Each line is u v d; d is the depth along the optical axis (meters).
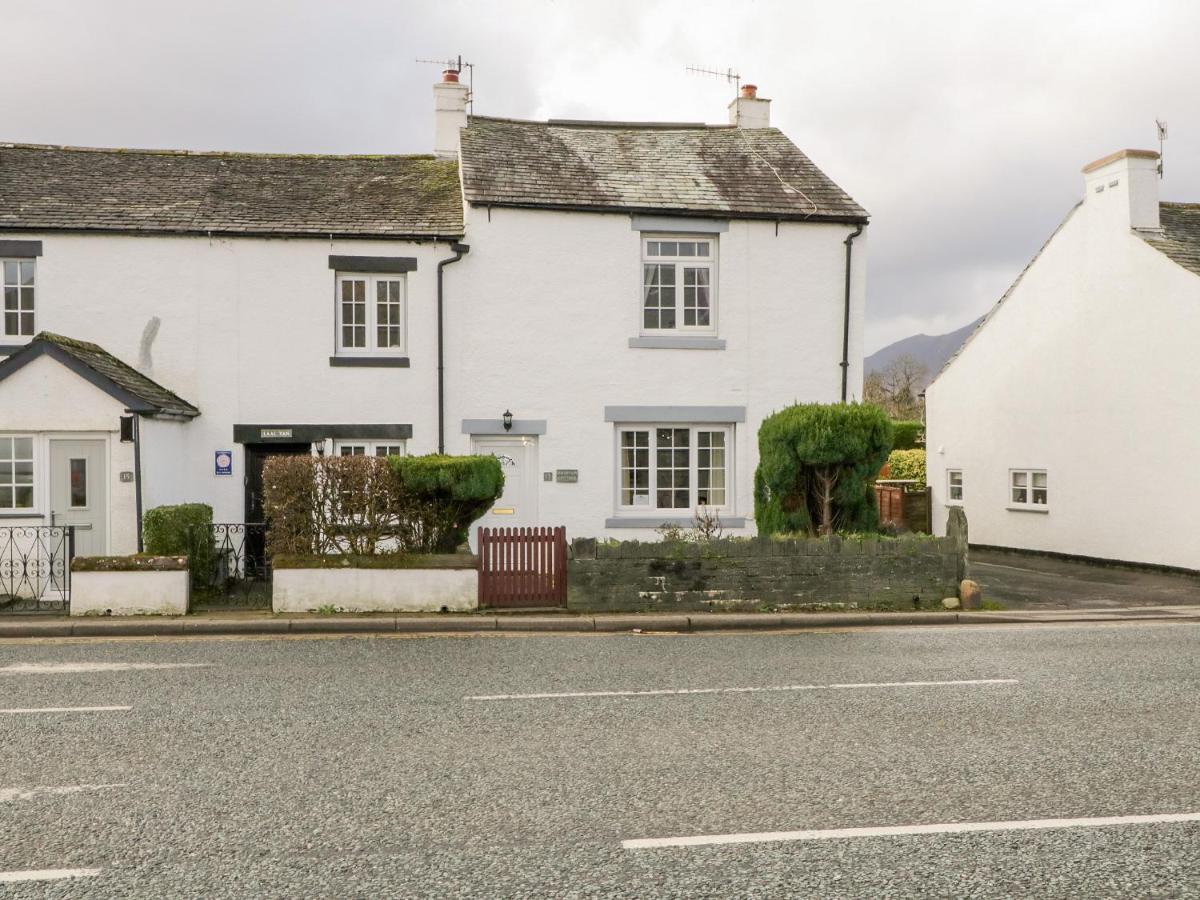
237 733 6.75
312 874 4.45
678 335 16.33
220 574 14.13
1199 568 16.36
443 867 4.53
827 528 13.34
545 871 4.49
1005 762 6.14
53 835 4.91
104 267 15.10
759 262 16.44
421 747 6.42
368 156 18.56
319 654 9.84
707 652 10.04
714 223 16.30
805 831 4.98
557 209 15.88
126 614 11.55
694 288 16.48
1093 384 18.98
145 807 5.30
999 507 22.06
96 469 13.18
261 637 10.91
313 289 15.49
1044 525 20.52
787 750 6.38
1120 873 4.50
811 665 9.30
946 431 24.20
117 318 15.12
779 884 4.36
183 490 15.07
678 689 8.19
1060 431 19.98
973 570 18.12
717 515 15.32
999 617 12.49
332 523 12.10
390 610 11.98
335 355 15.55
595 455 16.05
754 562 12.55
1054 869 4.54
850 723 7.07
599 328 16.05
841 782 5.74
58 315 14.99
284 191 16.81
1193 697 7.94
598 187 16.45
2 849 4.74
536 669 9.07
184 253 15.27
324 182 17.34
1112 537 18.50
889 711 7.43
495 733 6.77
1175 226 18.42
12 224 14.73
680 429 16.45
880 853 4.71
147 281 15.19
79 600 11.51
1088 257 19.11
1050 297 20.31
